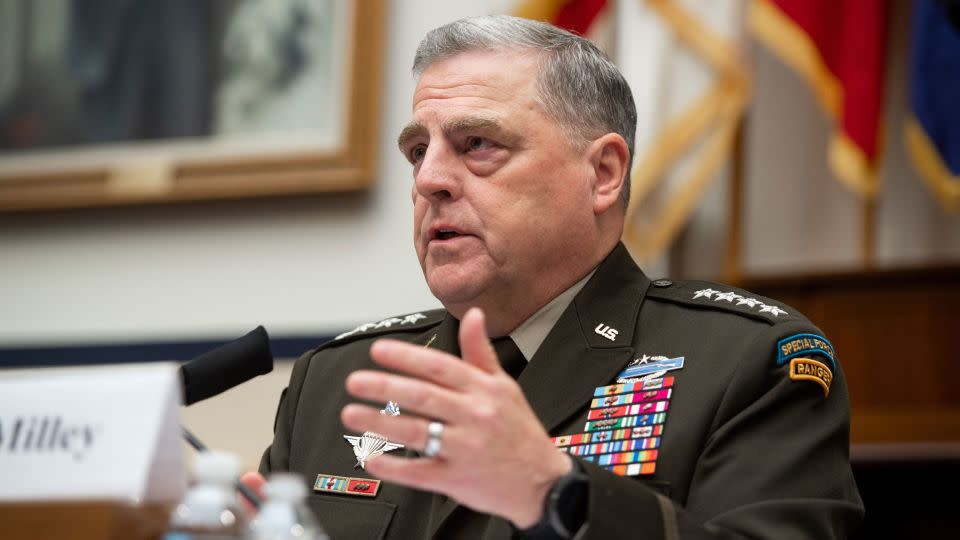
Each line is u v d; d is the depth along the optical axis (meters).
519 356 4.53
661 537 3.29
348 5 9.98
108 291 10.14
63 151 10.48
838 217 8.67
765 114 8.92
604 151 4.70
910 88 8.32
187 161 10.07
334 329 9.48
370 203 9.70
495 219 4.41
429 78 4.66
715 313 4.38
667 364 4.23
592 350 4.36
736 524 3.58
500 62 4.61
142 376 2.85
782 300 8.70
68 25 10.70
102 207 10.30
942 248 8.48
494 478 3.02
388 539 4.17
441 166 4.46
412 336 5.04
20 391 2.87
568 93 4.63
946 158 8.09
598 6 8.72
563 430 4.18
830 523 3.67
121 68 10.52
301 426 4.78
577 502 3.27
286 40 10.16
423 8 9.88
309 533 2.73
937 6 8.15
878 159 8.26
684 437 3.98
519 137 4.48
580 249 4.57
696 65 8.56
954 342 8.20
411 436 2.96
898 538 8.15
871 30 8.28
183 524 2.62
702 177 8.41
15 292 10.34
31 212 10.47
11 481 2.76
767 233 8.80
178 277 10.00
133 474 2.71
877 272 8.41
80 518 2.63
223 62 10.27
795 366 4.02
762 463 3.80
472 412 2.98
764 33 8.52
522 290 4.48
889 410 8.28
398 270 9.54
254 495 3.29
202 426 8.63
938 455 8.06
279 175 9.79
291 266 9.77
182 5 10.48
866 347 8.42
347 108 9.73
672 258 8.83
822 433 3.92
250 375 4.08
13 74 10.72
